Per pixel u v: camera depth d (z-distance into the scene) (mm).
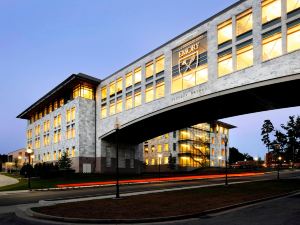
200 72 34906
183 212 13758
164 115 40812
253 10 29750
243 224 11500
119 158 55000
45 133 67312
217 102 34750
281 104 34969
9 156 97875
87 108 53312
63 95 60344
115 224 12055
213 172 66062
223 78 31688
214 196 20344
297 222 11867
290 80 26016
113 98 49969
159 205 16078
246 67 29484
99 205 16219
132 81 45969
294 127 84062
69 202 17812
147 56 43406
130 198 19500
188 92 35750
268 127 101938
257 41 28906
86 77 52375
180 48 38000
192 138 79062
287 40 26578
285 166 88875
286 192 23547
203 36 35156
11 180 44906
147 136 53938
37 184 35469
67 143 55312
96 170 52031
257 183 32938
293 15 26484
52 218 13000
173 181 41000
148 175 54219
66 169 49156
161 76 40344
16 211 15594
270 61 27500
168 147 76125
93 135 53250
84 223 12266
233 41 31266
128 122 45438
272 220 12312
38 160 69875
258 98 32562
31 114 79188
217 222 11984
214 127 87688
